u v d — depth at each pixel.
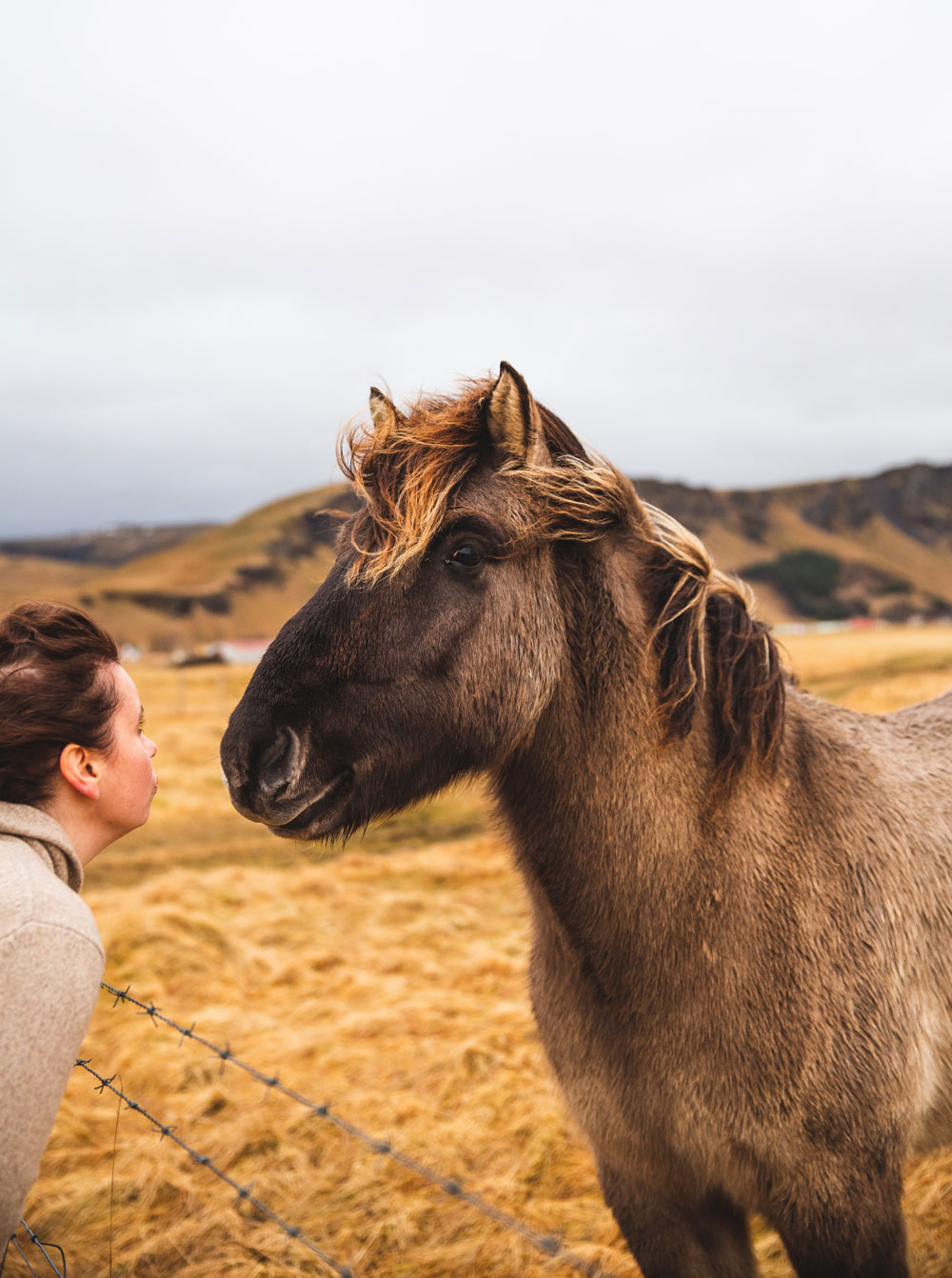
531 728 1.66
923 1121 1.81
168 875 7.01
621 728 1.68
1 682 1.15
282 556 110.88
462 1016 4.32
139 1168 3.24
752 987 1.64
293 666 1.54
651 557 1.74
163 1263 2.80
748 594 1.85
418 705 1.57
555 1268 2.65
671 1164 1.75
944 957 1.83
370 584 1.56
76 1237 2.95
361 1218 2.96
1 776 1.15
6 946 0.98
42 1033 0.99
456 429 1.62
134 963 4.97
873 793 1.90
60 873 1.16
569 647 1.69
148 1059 4.00
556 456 1.71
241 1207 3.05
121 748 1.23
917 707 2.42
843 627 79.12
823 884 1.72
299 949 5.46
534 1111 3.46
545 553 1.66
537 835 1.74
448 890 6.61
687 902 1.66
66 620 1.21
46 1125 1.00
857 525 155.75
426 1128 3.43
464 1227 2.89
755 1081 1.63
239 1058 4.04
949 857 1.90
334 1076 3.86
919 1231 2.64
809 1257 1.69
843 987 1.66
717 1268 1.86
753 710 1.72
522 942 5.27
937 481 165.00
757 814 1.73
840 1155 1.64
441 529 1.57
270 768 1.50
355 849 8.34
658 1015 1.67
